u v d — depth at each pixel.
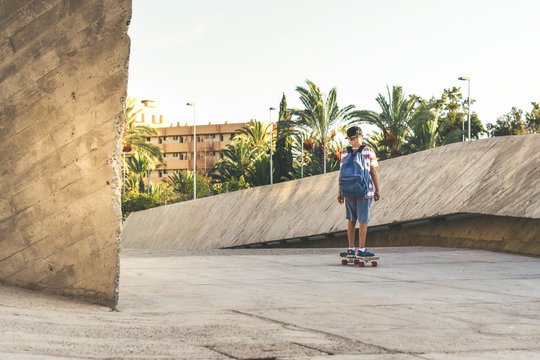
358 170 7.38
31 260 4.50
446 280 6.16
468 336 3.32
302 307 4.34
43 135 4.39
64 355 2.42
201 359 2.55
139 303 4.47
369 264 7.73
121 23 4.18
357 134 7.44
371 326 3.59
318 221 15.02
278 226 16.67
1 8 4.45
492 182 10.40
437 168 12.27
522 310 4.34
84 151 4.25
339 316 3.95
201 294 4.98
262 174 57.47
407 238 12.84
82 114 4.27
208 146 105.62
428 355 2.79
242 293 5.06
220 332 3.28
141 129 56.44
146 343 2.85
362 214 7.48
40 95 4.39
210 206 22.12
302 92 41.94
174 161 107.00
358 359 2.66
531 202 9.27
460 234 11.26
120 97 4.19
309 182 16.53
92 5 4.23
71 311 3.78
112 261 4.14
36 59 4.39
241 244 18.00
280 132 46.59
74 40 4.29
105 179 4.19
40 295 4.32
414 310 4.25
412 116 38.44
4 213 4.56
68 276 4.33
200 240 21.14
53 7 4.33
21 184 4.49
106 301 4.15
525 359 2.75
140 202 61.19
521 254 9.34
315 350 2.84
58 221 4.35
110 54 4.21
